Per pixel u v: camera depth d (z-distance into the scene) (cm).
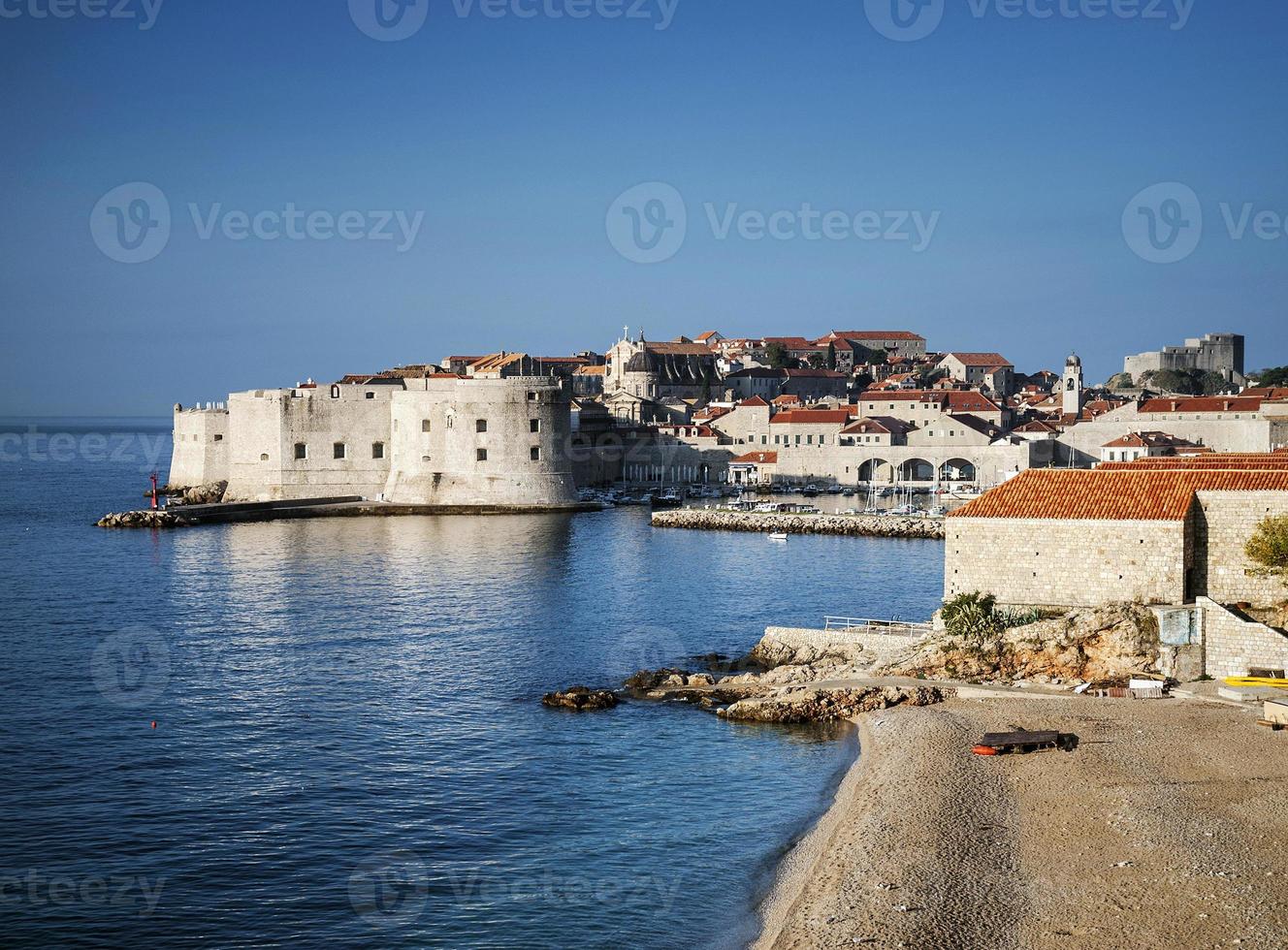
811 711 6325
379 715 6481
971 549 6975
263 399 17862
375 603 9862
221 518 16250
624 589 10631
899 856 4356
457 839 4825
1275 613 6481
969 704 6222
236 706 6656
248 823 4959
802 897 4141
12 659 7738
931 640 7000
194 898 4303
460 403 17675
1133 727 5662
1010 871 4178
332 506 17275
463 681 7231
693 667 7612
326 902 4272
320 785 5394
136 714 6469
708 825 4947
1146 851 4253
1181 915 3781
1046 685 6438
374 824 4959
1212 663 6362
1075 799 4803
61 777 5472
